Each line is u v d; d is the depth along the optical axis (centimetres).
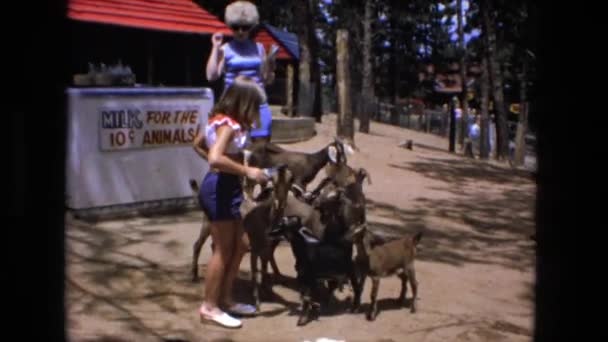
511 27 3294
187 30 1329
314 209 563
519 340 548
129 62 1393
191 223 781
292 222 538
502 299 668
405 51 5841
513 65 4231
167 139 810
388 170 1439
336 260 540
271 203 560
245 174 495
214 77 707
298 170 721
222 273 527
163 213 812
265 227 562
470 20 4134
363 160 1488
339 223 545
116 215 770
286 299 597
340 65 1470
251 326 537
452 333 553
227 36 1391
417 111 3694
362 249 554
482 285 708
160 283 602
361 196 596
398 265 575
